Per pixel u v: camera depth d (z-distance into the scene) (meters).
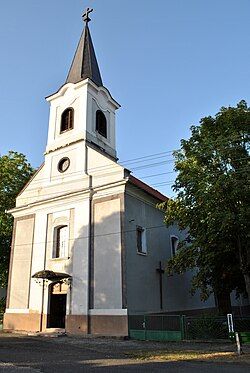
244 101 20.00
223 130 19.36
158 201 25.91
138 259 22.20
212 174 17.86
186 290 27.59
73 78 29.45
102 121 28.58
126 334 19.22
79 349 15.81
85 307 21.02
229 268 19.17
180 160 19.27
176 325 18.56
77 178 24.56
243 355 13.82
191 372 10.79
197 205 18.17
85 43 31.33
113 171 23.08
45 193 26.05
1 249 31.16
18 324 24.03
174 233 28.22
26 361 12.74
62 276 22.12
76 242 22.94
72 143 25.92
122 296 19.98
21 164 32.97
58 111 28.45
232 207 17.12
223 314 20.66
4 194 31.00
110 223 21.91
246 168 17.48
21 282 25.08
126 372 10.75
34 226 25.86
